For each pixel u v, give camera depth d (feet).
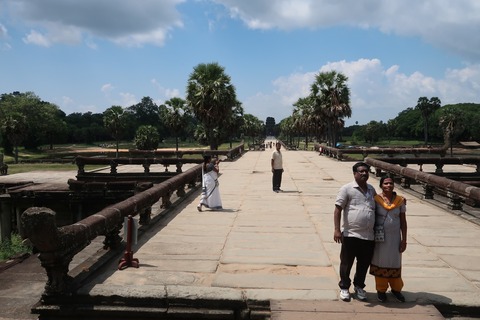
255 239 27.68
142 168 98.89
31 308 17.21
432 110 379.76
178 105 190.70
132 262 21.61
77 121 480.64
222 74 121.29
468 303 16.76
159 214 35.06
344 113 140.26
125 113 230.07
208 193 38.11
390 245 16.69
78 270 20.29
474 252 24.43
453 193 36.60
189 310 17.03
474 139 356.59
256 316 16.76
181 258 23.34
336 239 17.07
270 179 62.34
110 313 17.07
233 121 212.23
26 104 292.20
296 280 19.77
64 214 58.54
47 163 180.75
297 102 230.07
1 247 42.65
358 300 17.04
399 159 67.51
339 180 61.00
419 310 15.99
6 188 64.69
